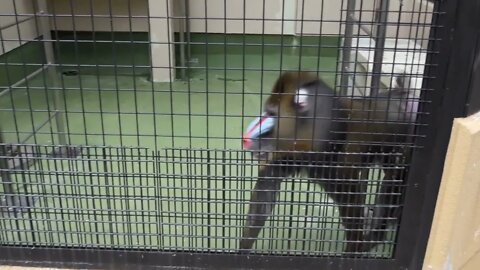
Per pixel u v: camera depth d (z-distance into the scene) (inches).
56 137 104.3
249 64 151.9
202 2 158.2
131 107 127.4
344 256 57.2
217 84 140.3
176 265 58.2
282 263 57.6
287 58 149.6
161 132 111.2
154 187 55.7
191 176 56.3
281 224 65.5
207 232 61.5
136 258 58.2
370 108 53.9
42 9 89.4
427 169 52.4
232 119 116.0
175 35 160.9
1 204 62.0
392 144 52.7
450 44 47.0
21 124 111.7
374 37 59.4
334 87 56.0
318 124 55.1
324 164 55.6
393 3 72.1
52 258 58.9
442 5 46.2
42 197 61.4
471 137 47.7
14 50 81.4
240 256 57.4
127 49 158.6
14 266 59.1
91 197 55.9
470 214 52.0
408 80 57.3
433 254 53.4
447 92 48.7
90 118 118.1
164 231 68.1
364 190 56.1
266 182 58.0
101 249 58.3
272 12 156.1
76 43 56.0
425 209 53.9
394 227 56.4
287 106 56.4
